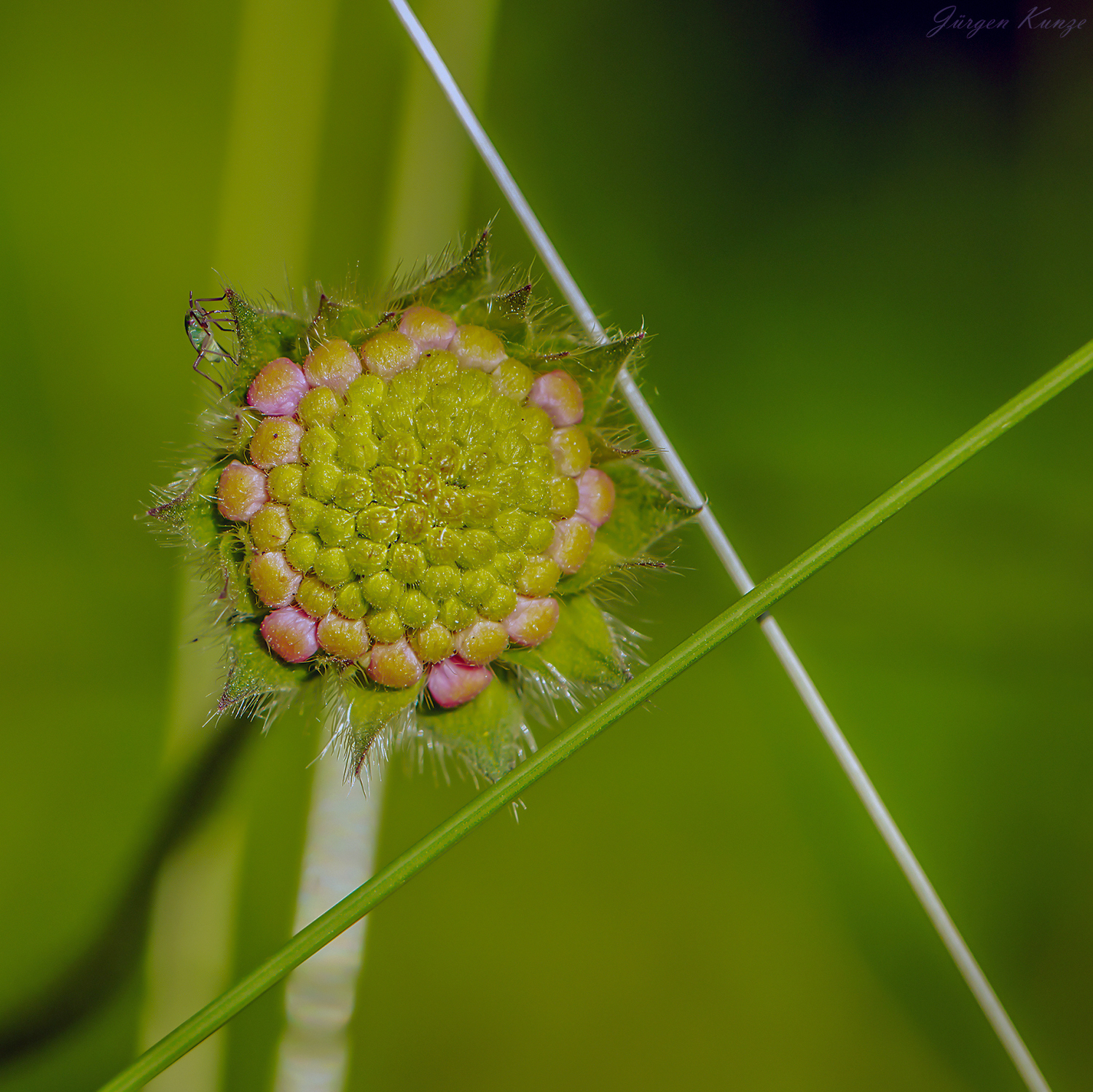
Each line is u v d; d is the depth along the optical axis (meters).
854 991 0.28
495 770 0.25
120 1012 0.27
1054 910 0.28
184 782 0.27
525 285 0.24
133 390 0.28
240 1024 0.27
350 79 0.28
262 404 0.24
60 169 0.28
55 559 0.27
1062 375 0.25
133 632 0.27
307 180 0.28
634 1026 0.27
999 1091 0.27
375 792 0.27
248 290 0.28
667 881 0.28
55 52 0.27
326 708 0.25
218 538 0.24
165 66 0.28
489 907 0.27
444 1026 0.27
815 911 0.28
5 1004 0.27
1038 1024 0.28
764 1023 0.27
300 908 0.27
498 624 0.24
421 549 0.24
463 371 0.24
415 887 0.27
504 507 0.24
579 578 0.25
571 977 0.27
